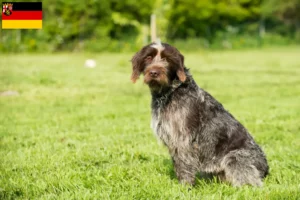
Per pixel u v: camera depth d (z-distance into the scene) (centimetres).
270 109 1150
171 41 4253
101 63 2675
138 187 541
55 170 626
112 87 1606
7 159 686
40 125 966
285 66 2555
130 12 3978
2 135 866
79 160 675
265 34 5144
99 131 897
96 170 613
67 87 1595
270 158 682
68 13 3706
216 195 502
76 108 1174
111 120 1012
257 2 4934
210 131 529
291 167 632
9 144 794
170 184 552
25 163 655
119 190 533
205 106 536
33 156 698
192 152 528
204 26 4509
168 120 526
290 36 5294
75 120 1013
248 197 489
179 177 541
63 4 3653
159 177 584
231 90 1523
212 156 533
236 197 489
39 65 2456
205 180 564
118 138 831
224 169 529
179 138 521
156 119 541
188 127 520
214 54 3750
